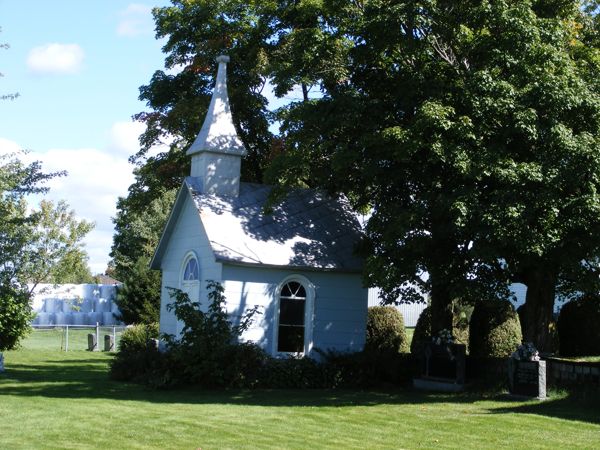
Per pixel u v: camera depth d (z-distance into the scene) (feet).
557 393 56.03
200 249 74.43
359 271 73.51
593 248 53.62
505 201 52.70
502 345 70.44
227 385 63.41
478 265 59.93
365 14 59.67
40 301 162.20
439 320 69.46
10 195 86.89
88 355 98.07
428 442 37.93
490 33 59.47
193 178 76.64
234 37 91.45
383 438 38.96
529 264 57.98
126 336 96.43
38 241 103.71
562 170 53.06
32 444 35.73
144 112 99.55
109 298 166.40
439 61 61.82
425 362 66.49
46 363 84.84
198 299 73.56
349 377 67.36
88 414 45.32
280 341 71.61
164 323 83.25
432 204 56.75
